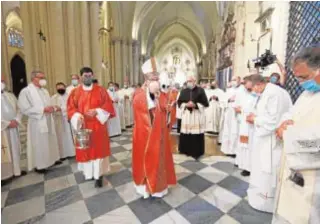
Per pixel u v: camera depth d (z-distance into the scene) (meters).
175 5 18.80
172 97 2.62
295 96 3.13
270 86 2.07
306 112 1.21
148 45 22.02
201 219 2.07
